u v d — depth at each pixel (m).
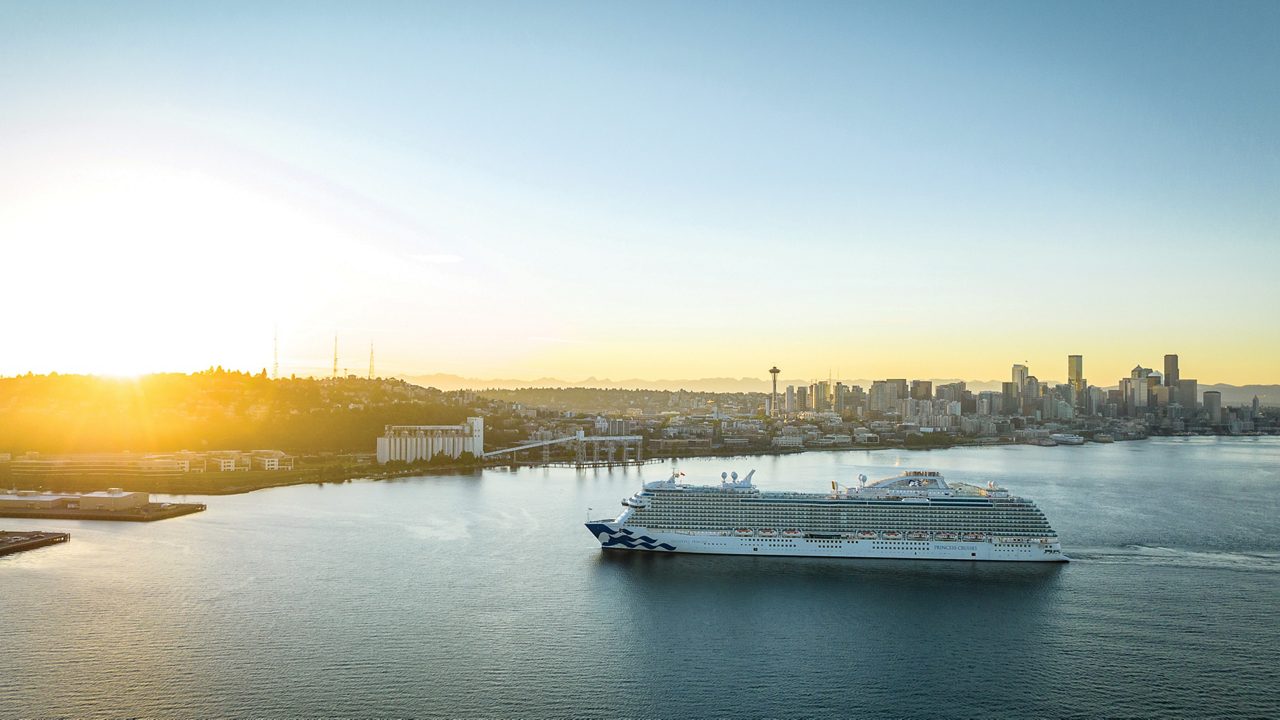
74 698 172.50
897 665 191.75
